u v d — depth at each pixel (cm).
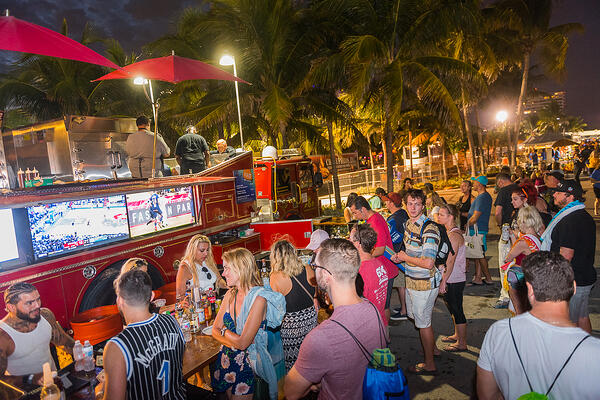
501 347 185
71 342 345
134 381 210
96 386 275
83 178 608
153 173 608
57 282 396
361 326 203
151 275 511
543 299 177
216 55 1636
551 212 752
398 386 188
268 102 1376
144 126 663
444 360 452
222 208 659
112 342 209
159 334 224
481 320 557
